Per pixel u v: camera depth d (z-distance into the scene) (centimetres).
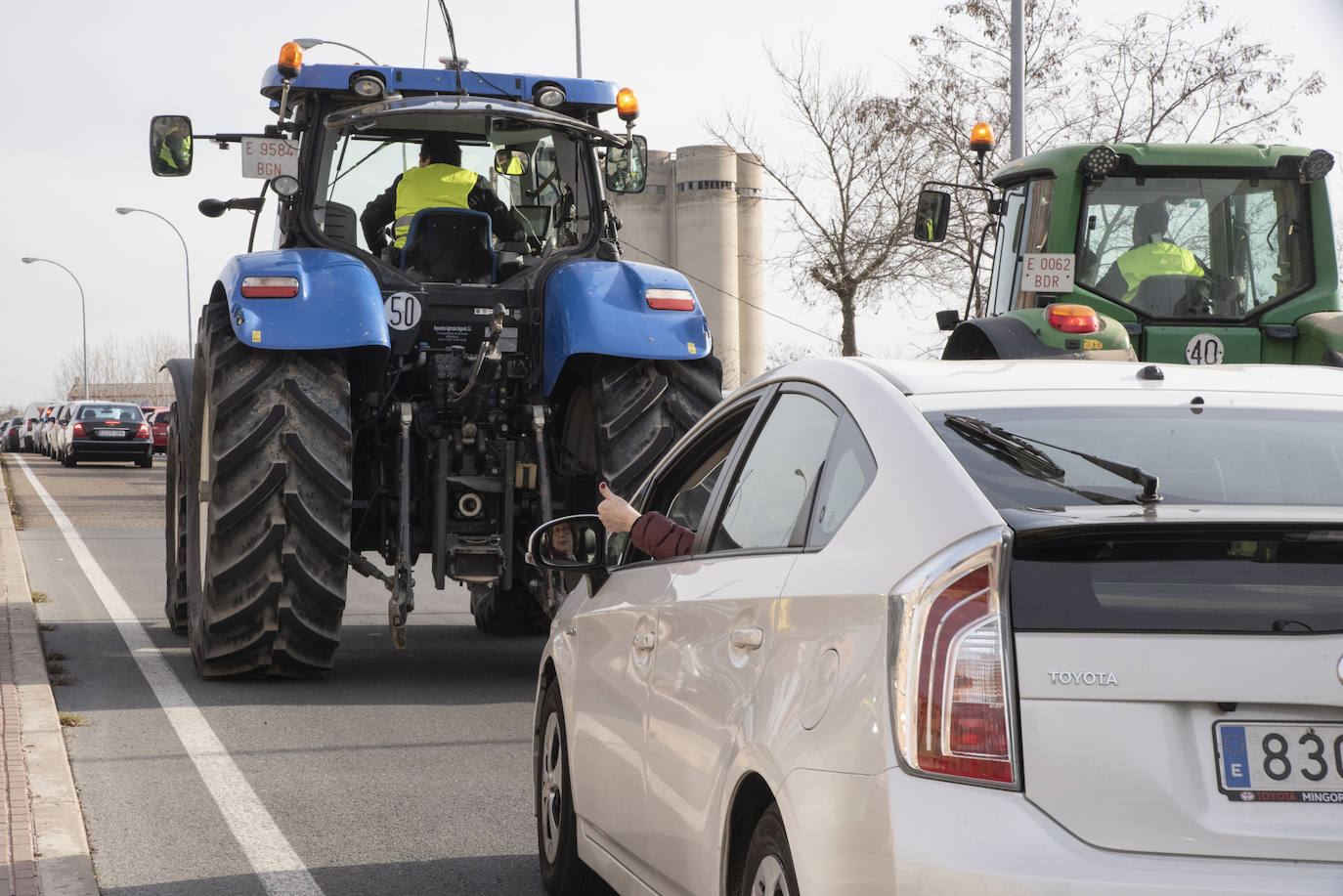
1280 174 1112
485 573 916
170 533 1132
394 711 846
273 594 880
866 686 295
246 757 728
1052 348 1056
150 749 743
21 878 508
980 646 281
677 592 419
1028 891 266
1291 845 272
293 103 977
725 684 363
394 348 925
